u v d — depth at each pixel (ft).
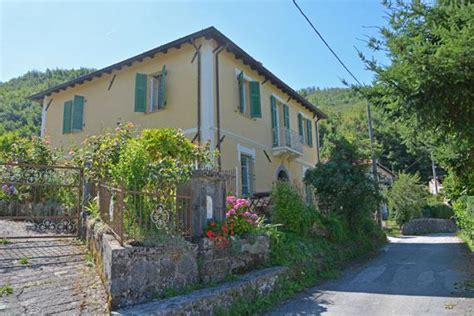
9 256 18.11
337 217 37.55
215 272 18.24
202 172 19.39
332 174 40.16
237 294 17.25
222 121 39.75
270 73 48.26
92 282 15.48
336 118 157.28
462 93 14.89
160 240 15.94
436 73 14.60
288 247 25.11
